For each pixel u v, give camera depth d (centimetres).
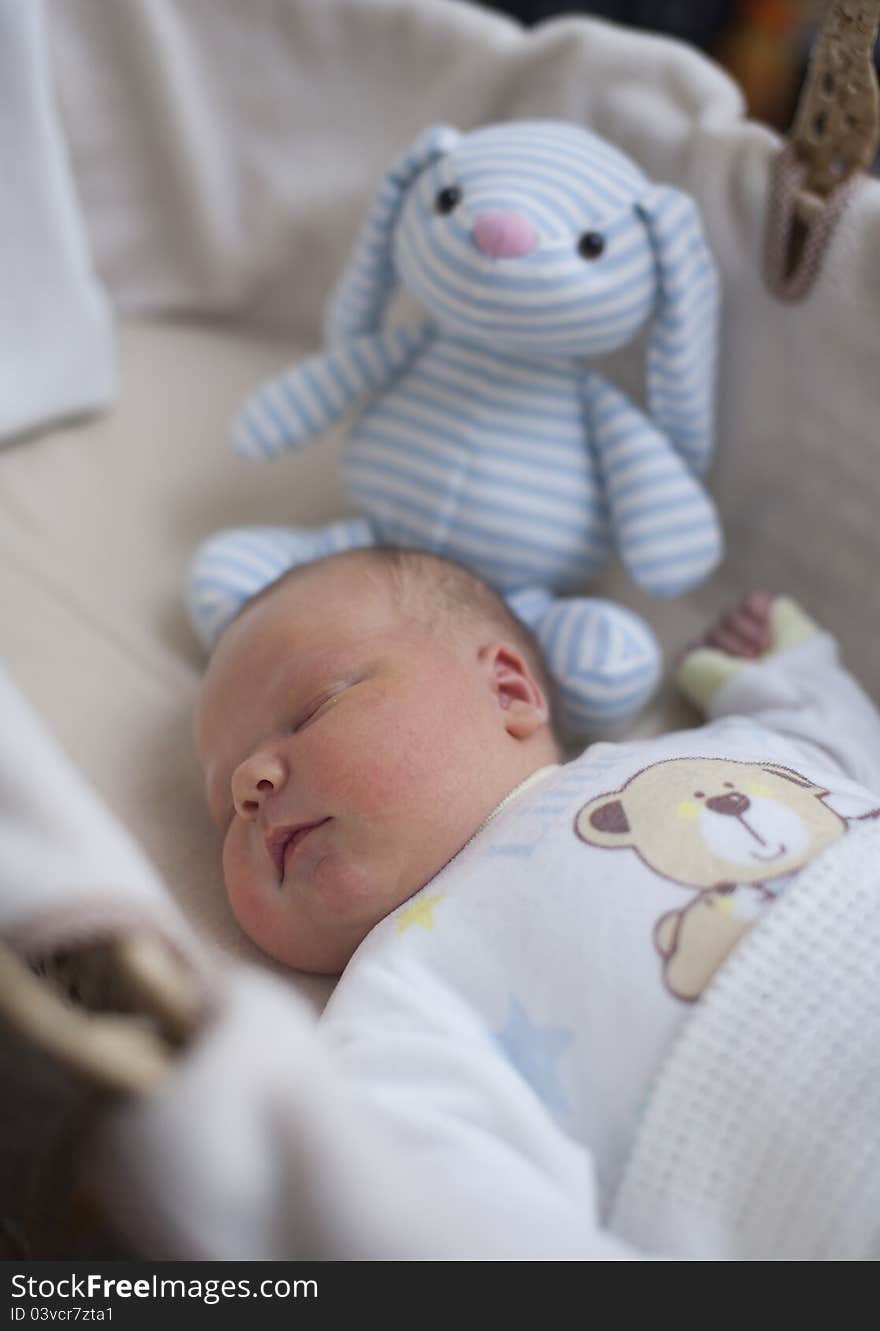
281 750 88
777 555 124
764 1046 71
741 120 116
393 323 142
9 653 110
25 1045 49
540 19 173
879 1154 69
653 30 176
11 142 120
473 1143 69
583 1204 69
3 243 123
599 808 82
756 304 114
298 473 136
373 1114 70
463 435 111
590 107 124
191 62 137
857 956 73
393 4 131
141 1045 49
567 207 102
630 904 76
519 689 95
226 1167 49
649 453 112
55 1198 55
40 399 131
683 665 116
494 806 88
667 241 105
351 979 80
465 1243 56
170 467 133
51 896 51
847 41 97
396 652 92
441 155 110
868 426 111
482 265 101
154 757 103
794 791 83
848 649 121
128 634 114
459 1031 76
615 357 127
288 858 86
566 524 113
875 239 103
